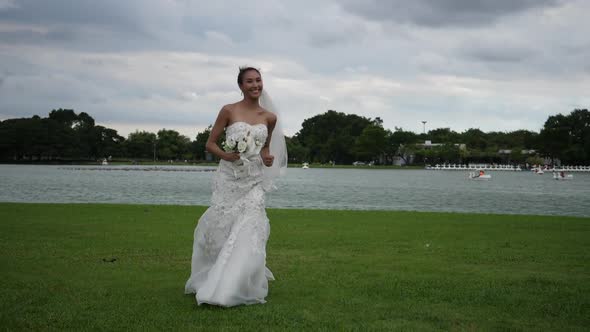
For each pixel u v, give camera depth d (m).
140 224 12.93
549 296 6.27
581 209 23.39
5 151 126.38
